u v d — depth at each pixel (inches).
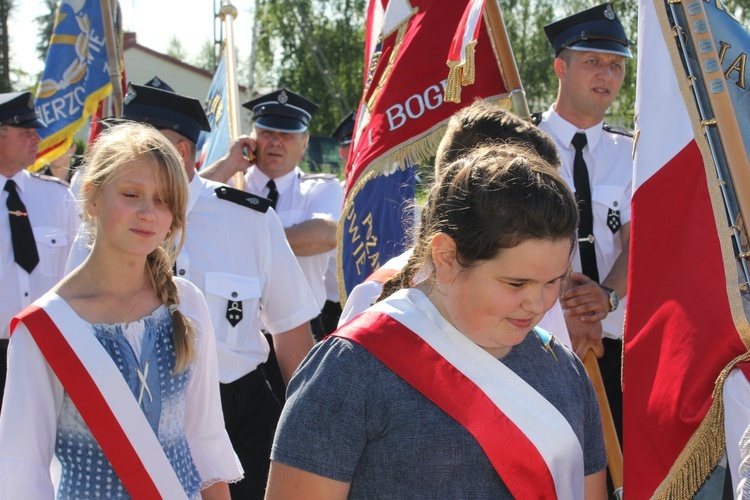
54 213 200.5
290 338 146.3
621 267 138.8
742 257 88.7
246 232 143.3
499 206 62.9
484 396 66.1
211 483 99.7
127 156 90.7
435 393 65.8
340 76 1262.3
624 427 93.7
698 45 94.8
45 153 235.0
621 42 150.3
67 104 235.1
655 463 89.5
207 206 143.6
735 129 92.0
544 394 69.5
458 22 133.3
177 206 93.6
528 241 62.6
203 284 139.9
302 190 206.5
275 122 202.4
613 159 151.7
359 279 142.3
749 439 71.2
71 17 236.4
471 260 64.4
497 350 70.0
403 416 65.6
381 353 67.0
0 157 194.9
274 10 1253.1
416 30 134.8
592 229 148.6
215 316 139.1
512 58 132.7
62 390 88.3
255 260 143.3
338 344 68.2
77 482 88.1
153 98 146.3
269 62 1270.9
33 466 84.3
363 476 66.7
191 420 99.3
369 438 66.4
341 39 1256.8
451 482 65.4
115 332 90.4
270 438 142.1
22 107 196.1
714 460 83.5
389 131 133.9
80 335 87.9
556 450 66.8
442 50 133.0
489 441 65.2
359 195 144.3
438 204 67.4
